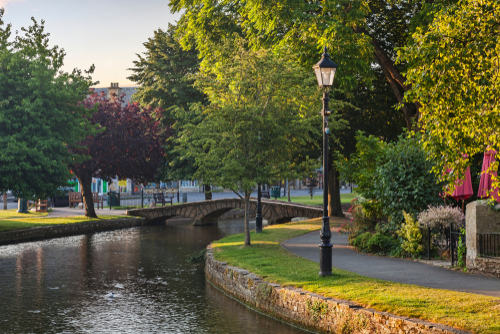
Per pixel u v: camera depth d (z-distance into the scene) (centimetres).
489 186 1362
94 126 3381
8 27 2923
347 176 2111
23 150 2731
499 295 1013
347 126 2730
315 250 1794
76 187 6531
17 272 1888
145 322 1212
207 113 1916
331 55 2039
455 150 930
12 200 5797
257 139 1847
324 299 1053
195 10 2538
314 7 2148
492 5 912
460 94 895
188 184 7331
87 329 1162
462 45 910
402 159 1712
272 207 3453
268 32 2253
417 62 934
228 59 2020
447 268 1367
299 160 2856
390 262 1488
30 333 1135
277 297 1210
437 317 858
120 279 1761
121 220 3641
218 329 1134
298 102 2027
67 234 3134
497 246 1280
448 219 1515
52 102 2923
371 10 2534
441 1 1845
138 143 3756
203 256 2180
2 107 2759
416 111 2305
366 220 1975
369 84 2231
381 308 944
